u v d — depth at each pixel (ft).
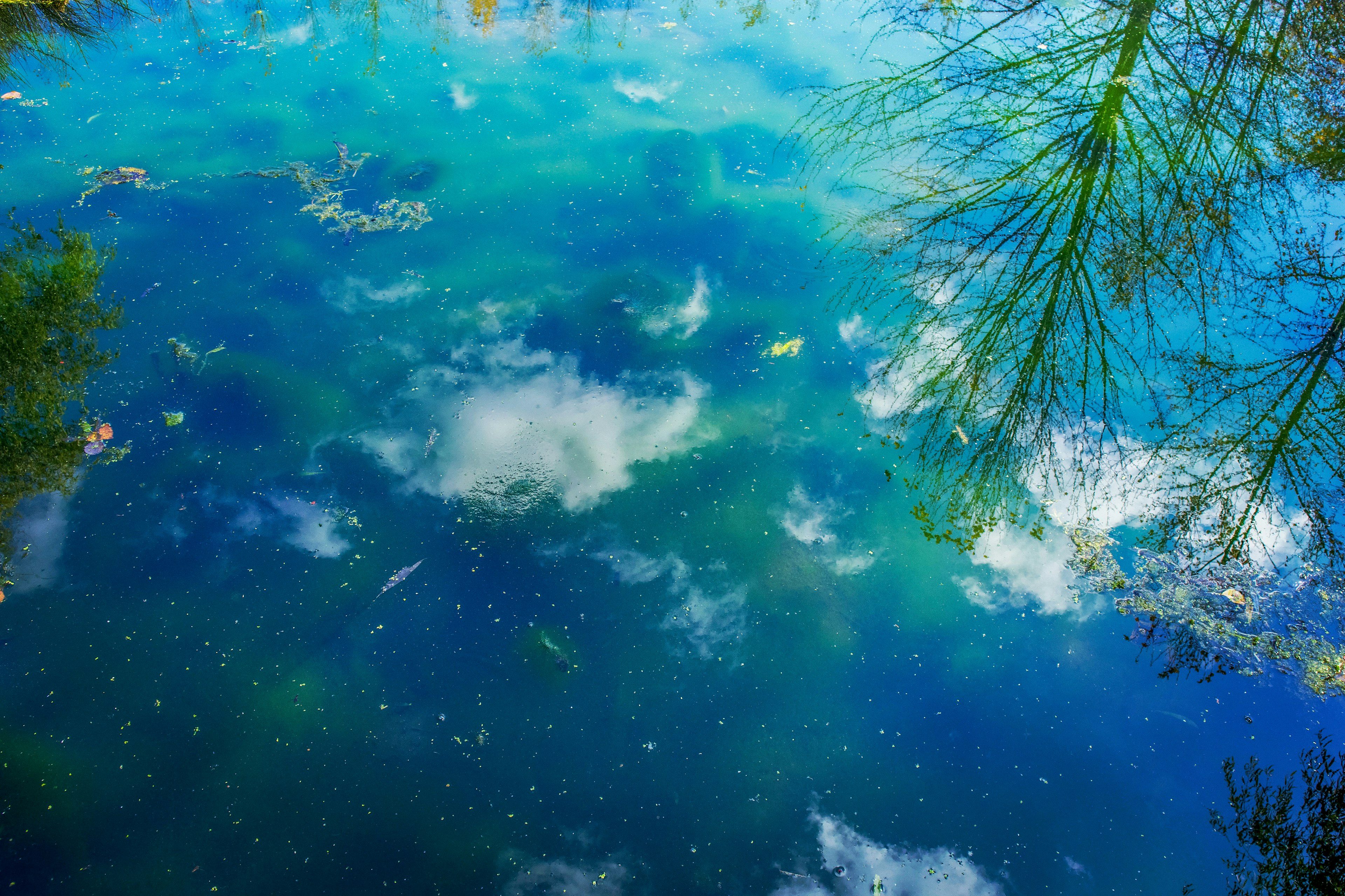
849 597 13.98
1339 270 18.08
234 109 23.68
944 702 12.76
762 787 11.86
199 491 14.90
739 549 14.55
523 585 13.96
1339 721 12.16
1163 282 18.10
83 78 24.48
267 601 13.58
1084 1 25.94
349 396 16.56
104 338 17.16
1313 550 14.05
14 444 15.10
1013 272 18.58
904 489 15.42
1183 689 12.70
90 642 13.00
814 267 19.45
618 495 15.20
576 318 18.22
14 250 18.44
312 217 20.29
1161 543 14.37
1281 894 10.75
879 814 11.62
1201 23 24.30
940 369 17.24
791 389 17.06
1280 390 16.28
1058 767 12.04
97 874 10.87
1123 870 11.11
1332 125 20.98
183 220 19.94
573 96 24.61
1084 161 20.61
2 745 11.91
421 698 12.64
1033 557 14.44
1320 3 23.77
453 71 25.58
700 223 20.52
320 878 10.89
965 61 24.59
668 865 11.14
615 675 12.95
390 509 14.84
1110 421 16.08
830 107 23.86
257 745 12.08
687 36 27.25
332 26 27.32
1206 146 20.74
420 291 18.65
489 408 16.47
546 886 10.89
